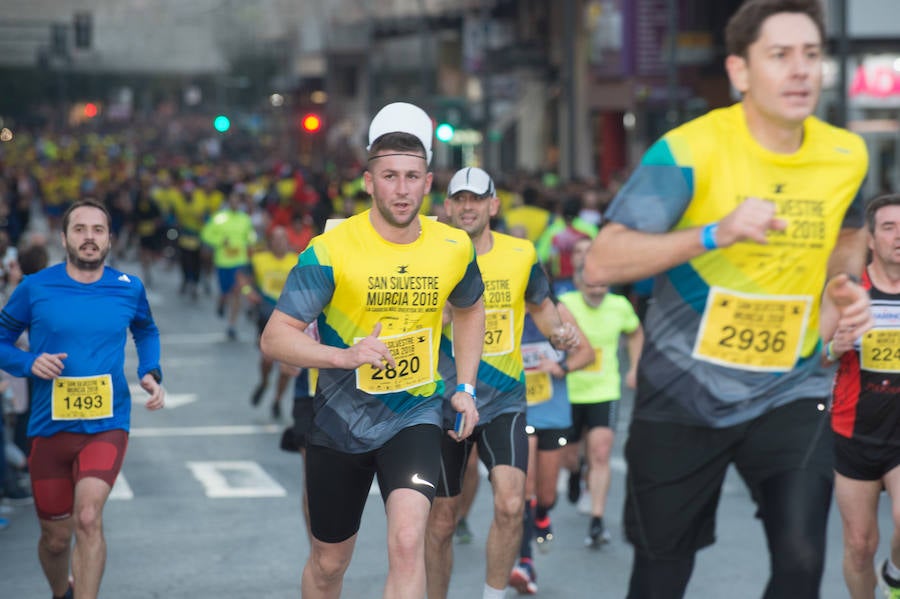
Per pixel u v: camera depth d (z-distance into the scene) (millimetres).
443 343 8914
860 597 9242
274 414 20812
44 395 9719
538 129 73875
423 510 7449
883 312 8875
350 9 112938
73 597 9695
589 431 13125
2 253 15562
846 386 9000
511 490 9664
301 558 12273
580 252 13266
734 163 6344
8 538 13320
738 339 6465
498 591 9820
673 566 6664
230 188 45656
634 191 6312
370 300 7617
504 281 10125
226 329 33250
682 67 50438
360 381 7703
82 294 9727
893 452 8914
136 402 22281
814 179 6379
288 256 22297
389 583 7332
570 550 12773
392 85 118000
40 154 120125
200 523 13719
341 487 7867
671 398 6574
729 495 14898
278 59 158875
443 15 84938
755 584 11250
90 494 9297
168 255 50156
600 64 60188
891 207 8891
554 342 10828
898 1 40875
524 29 75125
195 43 178500
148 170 75938
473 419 7984
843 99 30094
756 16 6168
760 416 6539
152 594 11086
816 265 6441
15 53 179375
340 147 96812
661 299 6594
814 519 6332
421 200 7559
